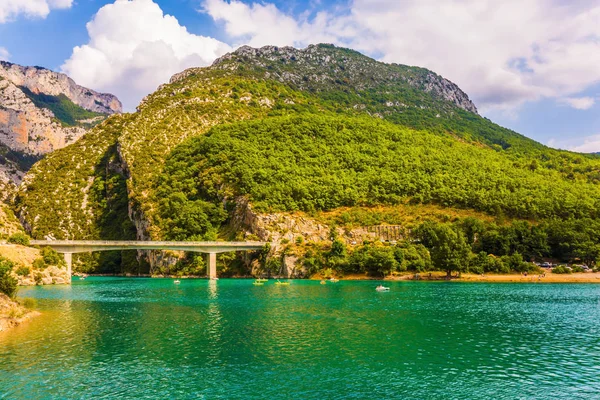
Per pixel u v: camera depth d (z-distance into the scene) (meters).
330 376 54.25
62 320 86.19
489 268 167.75
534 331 76.81
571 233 173.62
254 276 180.88
